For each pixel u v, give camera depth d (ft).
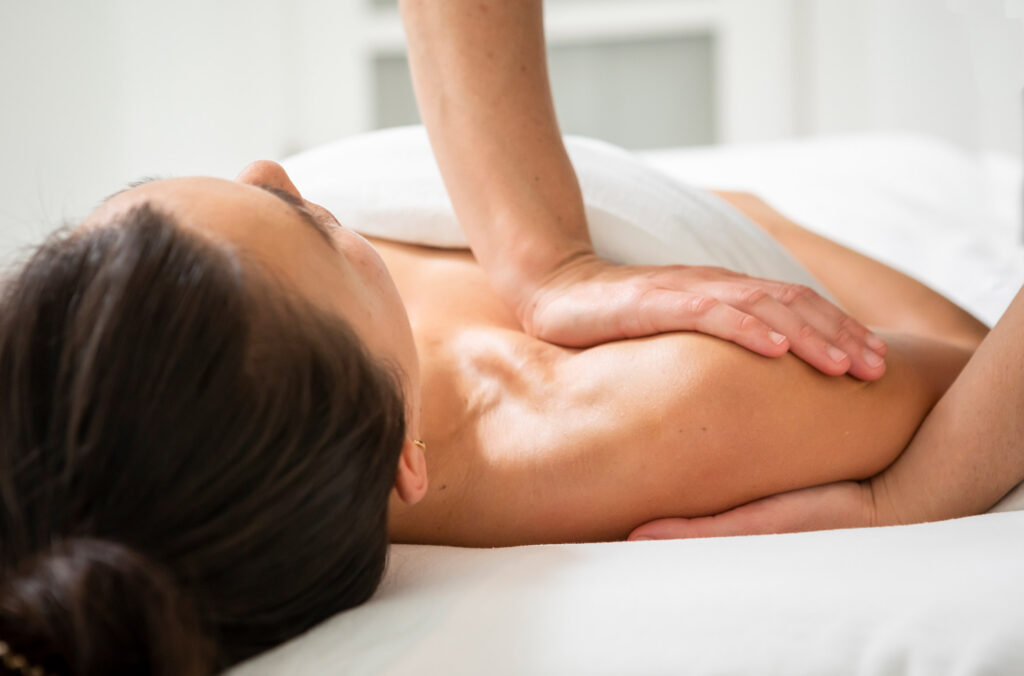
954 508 2.02
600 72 9.74
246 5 9.27
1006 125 7.20
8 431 1.40
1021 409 1.92
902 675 1.42
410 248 2.70
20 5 8.11
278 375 1.45
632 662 1.46
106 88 8.53
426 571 1.80
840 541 1.69
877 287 3.05
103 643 1.25
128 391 1.37
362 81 9.83
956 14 8.21
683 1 9.44
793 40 9.35
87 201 8.46
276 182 1.95
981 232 4.80
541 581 1.65
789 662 1.44
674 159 6.22
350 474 1.54
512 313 2.42
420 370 2.11
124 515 1.37
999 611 1.45
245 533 1.43
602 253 2.68
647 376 2.03
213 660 1.42
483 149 2.43
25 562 1.34
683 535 2.01
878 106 8.95
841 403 2.04
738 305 2.09
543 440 2.03
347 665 1.49
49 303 1.44
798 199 5.15
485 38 2.44
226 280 1.46
